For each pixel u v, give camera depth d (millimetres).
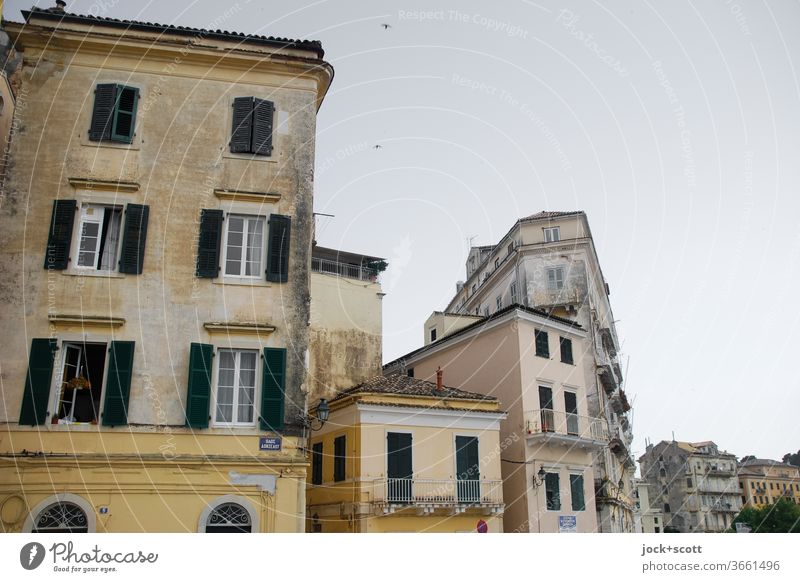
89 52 19984
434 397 25188
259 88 20953
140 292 18438
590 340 35750
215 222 19344
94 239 18844
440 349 33312
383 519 23234
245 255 19562
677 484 87000
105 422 17234
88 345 18109
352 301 31578
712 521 83625
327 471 25344
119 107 19688
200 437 17688
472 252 51719
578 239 37594
